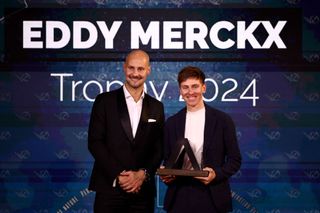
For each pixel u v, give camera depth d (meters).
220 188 3.49
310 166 4.87
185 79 3.53
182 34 4.87
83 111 4.88
